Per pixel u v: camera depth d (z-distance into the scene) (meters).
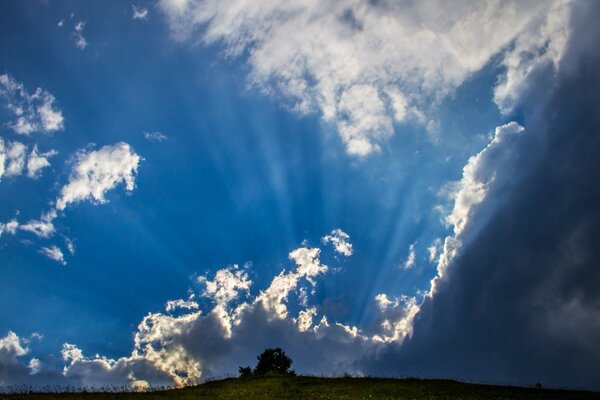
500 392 38.00
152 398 35.09
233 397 36.34
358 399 35.28
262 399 35.22
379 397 36.06
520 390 38.97
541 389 39.41
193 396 36.72
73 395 35.31
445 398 35.22
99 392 37.69
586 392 37.94
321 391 39.72
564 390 38.97
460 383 42.91
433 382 43.53
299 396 36.84
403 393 38.00
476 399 34.78
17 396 34.06
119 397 34.91
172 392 39.16
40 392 36.22
